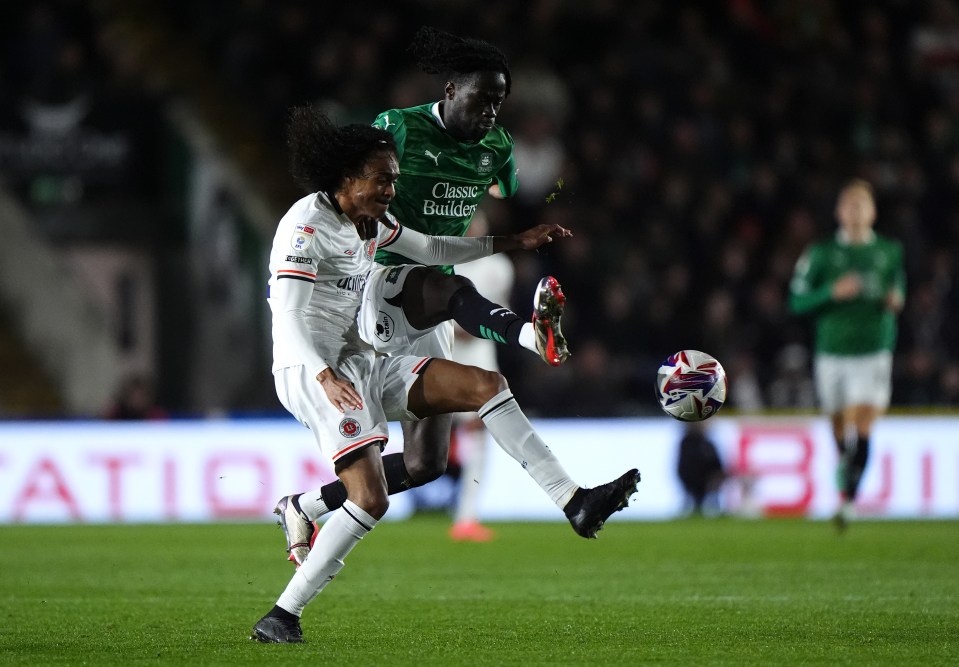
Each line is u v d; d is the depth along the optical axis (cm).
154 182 6141
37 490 4544
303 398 1758
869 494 4650
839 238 3975
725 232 5794
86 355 5716
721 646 1748
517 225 5700
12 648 1752
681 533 3956
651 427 4728
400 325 1984
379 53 6134
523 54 6188
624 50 6116
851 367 3916
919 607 2173
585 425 4728
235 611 2189
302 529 2014
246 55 6103
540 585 2595
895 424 4653
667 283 5491
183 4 6406
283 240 1761
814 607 2183
